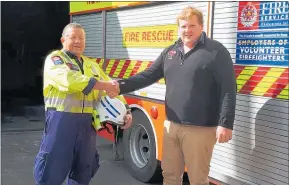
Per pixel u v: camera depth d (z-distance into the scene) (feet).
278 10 9.88
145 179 15.72
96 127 11.27
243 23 10.84
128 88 11.02
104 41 17.71
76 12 20.08
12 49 43.80
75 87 10.23
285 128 9.86
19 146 22.38
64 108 10.70
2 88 43.73
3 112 33.99
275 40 9.99
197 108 9.98
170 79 10.42
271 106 10.17
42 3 43.29
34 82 44.88
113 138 18.22
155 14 14.44
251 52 10.65
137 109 15.84
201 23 10.07
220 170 11.81
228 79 9.63
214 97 9.99
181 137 10.36
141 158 16.29
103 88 10.53
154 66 11.19
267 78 10.25
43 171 10.80
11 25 43.16
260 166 10.57
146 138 16.12
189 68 9.95
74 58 11.09
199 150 10.16
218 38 11.66
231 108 9.53
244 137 10.97
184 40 10.04
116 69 16.88
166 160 10.90
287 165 9.85
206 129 10.12
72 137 10.78
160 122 14.33
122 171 17.56
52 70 10.46
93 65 11.69
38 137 24.95
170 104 10.47
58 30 44.47
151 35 14.70
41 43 44.65
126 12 16.16
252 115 10.69
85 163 11.34
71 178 11.59
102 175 16.97
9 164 18.58
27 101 39.73
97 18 18.29
